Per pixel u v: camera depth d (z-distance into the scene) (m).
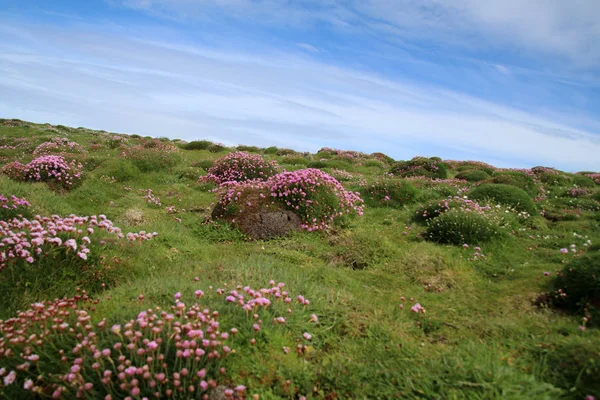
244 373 3.50
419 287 6.35
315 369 3.73
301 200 9.45
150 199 12.00
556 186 16.52
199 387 3.23
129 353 3.48
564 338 4.36
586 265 5.52
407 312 5.30
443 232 8.59
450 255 7.48
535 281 6.32
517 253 7.79
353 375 3.62
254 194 9.58
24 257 5.69
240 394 3.23
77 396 3.12
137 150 17.48
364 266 7.29
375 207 12.05
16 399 3.28
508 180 14.06
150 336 3.62
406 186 12.57
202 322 3.79
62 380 3.29
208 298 4.66
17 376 3.50
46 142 22.73
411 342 4.34
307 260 7.38
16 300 5.11
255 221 8.95
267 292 4.42
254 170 15.31
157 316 4.02
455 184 15.22
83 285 5.71
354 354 4.07
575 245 8.09
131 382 3.07
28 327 4.11
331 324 4.60
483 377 3.44
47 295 5.34
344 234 8.85
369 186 13.01
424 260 7.18
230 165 15.32
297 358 3.88
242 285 5.22
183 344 3.36
